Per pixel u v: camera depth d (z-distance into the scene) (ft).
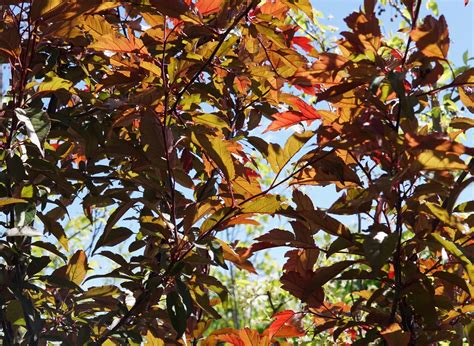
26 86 8.40
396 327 6.78
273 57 9.71
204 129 9.12
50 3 7.68
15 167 8.09
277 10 9.87
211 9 8.90
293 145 7.53
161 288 8.39
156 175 8.79
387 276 7.37
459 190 6.76
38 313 8.20
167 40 9.31
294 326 8.73
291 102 9.92
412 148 6.49
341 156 7.76
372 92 6.54
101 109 9.45
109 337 8.70
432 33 6.73
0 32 7.97
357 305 7.91
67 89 8.56
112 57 8.98
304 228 7.91
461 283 7.06
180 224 8.84
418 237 6.97
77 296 9.33
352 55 7.23
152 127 8.14
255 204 7.70
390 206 6.98
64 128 9.46
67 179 9.32
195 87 9.31
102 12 9.73
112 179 9.55
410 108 6.50
